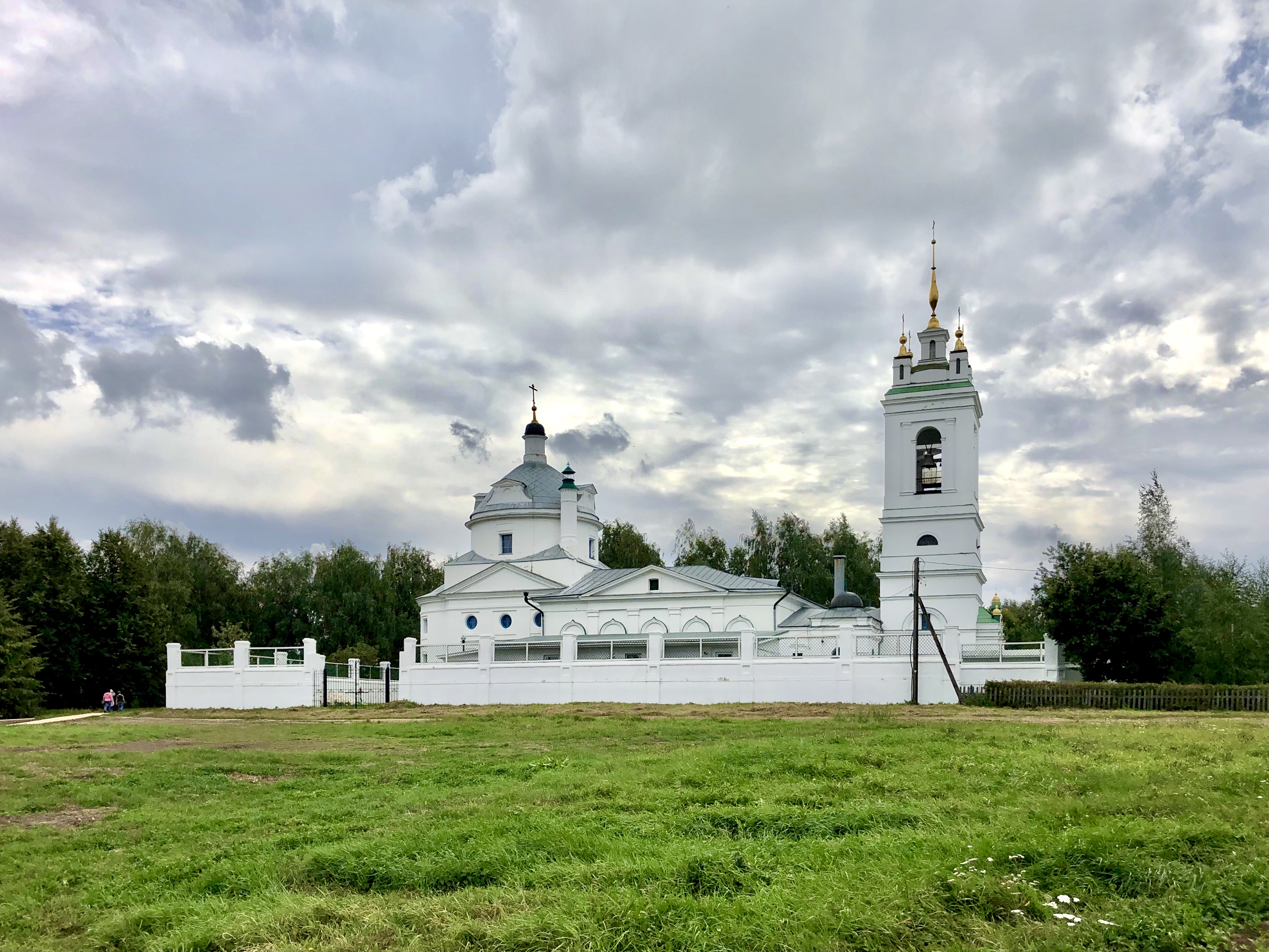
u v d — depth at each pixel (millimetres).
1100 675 49812
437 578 97500
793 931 9578
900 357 58750
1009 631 94812
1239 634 49344
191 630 77250
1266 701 38812
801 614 62469
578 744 27750
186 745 29391
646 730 31422
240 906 11477
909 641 48219
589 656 55281
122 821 16969
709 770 19703
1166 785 16328
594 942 9531
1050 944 8805
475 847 13188
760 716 37375
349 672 52094
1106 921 9188
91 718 44312
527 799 17125
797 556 88438
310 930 10500
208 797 19719
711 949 9367
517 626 63531
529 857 12711
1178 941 8812
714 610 59875
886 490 57438
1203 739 23984
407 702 49031
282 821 16469
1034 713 37375
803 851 12523
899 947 9180
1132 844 11516
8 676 49156
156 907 11641
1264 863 10555
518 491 69562
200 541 88875
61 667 57406
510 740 29422
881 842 12680
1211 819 12805
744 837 13805
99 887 12812
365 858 12938
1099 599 49125
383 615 85375
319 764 24016
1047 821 13391
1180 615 51031
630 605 61219
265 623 85250
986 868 10789
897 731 27281
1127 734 25562
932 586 55938
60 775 22125
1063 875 10656
